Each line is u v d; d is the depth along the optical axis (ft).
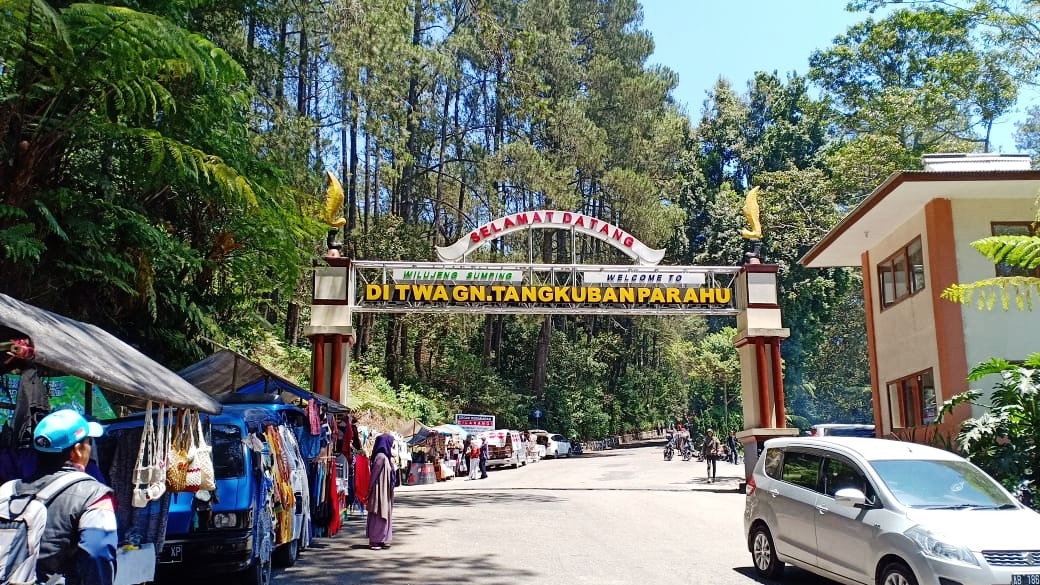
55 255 40.16
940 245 58.85
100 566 14.21
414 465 92.53
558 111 147.33
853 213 64.08
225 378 45.16
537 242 176.24
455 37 110.32
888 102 112.16
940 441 54.34
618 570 34.14
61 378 29.30
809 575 33.27
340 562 36.14
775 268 75.82
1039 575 23.76
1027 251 43.24
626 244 74.59
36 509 14.01
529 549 39.70
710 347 193.77
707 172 196.44
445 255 73.00
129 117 39.91
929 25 100.07
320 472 43.78
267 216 49.06
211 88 42.42
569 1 171.42
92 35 32.37
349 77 72.59
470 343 181.06
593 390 183.83
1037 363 45.11
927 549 24.70
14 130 35.68
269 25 64.95
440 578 32.35
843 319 180.24
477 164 137.18
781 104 191.83
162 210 50.85
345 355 71.31
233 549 27.84
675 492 73.46
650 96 170.19
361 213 153.28
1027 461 42.11
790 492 31.83
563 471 114.11
